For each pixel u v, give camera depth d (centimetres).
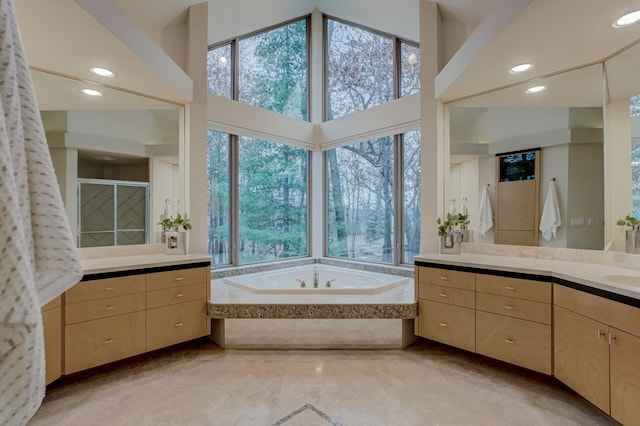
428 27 328
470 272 255
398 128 399
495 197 303
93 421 188
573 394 215
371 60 441
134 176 310
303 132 477
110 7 200
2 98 42
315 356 273
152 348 255
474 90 302
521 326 229
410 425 184
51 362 209
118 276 240
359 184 454
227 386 225
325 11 464
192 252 330
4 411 39
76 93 278
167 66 279
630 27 196
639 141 230
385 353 279
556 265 240
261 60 448
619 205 240
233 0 359
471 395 214
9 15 45
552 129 271
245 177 428
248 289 327
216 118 387
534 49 224
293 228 479
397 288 337
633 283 203
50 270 46
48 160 48
